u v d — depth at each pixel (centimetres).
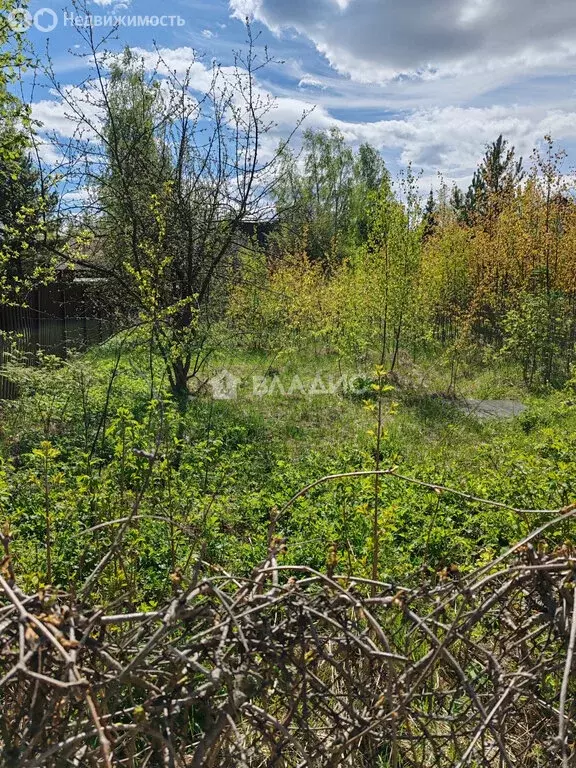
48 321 1223
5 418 805
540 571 185
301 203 1207
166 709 146
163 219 998
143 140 1096
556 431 770
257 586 173
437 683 218
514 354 1497
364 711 183
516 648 208
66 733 151
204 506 455
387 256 1331
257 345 1516
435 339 1658
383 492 525
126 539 357
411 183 1351
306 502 518
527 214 1661
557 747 175
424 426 973
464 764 162
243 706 158
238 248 1208
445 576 193
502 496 505
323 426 952
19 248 959
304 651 165
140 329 906
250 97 1056
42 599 152
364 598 183
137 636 161
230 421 903
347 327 1455
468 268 1838
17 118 726
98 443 705
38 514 430
